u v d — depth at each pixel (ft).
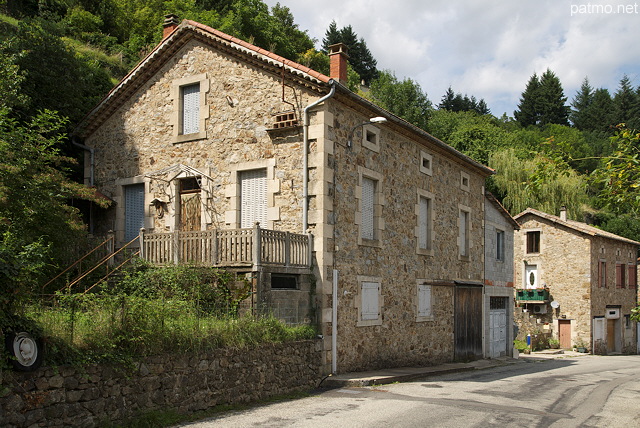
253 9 133.18
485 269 76.48
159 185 53.26
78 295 30.12
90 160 56.95
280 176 47.60
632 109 225.97
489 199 78.84
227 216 49.60
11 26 73.41
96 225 56.29
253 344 36.52
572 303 115.14
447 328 65.41
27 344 23.81
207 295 40.63
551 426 31.76
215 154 50.85
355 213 49.52
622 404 40.98
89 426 26.05
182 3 124.06
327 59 151.23
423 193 61.26
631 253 134.92
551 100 245.24
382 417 31.78
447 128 173.06
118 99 55.98
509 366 71.61
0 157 30.81
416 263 59.21
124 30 115.24
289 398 37.86
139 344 29.19
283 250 42.91
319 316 44.73
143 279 41.83
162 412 29.43
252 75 49.67
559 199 132.16
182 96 53.67
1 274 23.80
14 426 22.90
